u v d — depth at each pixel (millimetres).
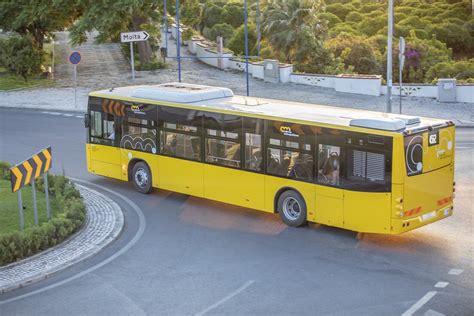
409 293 13789
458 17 60969
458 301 13375
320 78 38750
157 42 49906
